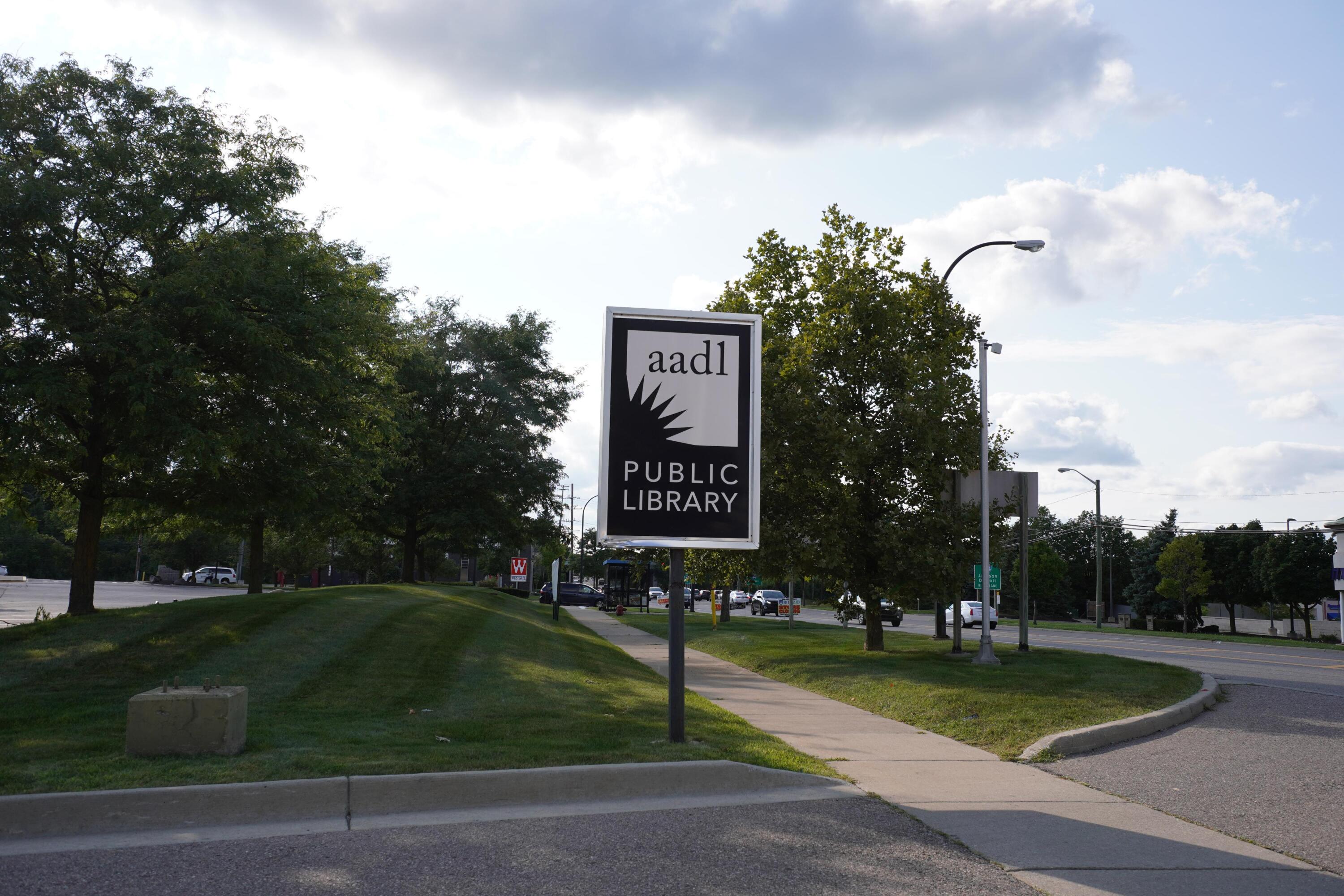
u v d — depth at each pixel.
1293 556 61.41
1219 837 6.60
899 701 12.88
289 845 5.86
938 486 18.77
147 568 88.75
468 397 42.31
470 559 71.44
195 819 6.31
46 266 15.89
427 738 8.52
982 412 17.20
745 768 7.68
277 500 19.02
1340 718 11.91
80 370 15.54
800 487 18.64
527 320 45.19
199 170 17.06
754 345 9.80
